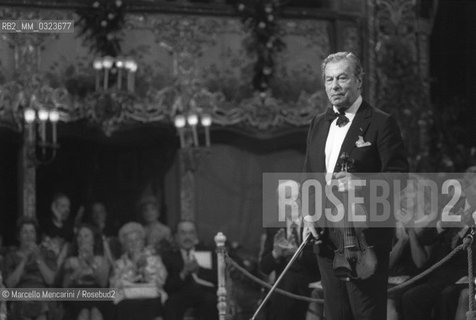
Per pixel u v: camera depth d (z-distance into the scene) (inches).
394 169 357.7
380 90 948.6
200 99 887.7
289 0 922.7
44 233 779.4
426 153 926.4
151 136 897.5
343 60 365.4
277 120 908.0
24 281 711.1
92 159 893.2
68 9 855.1
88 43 857.5
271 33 903.1
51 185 878.4
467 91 990.4
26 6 847.1
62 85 845.2
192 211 896.3
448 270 581.9
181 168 896.9
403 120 947.3
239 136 914.7
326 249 362.9
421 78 964.0
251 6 899.4
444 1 1009.5
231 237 910.4
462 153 940.0
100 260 732.7
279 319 621.0
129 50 877.2
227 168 914.7
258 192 920.3
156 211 847.7
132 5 873.5
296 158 933.2
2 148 866.1
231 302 716.7
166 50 888.3
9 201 867.4
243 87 904.9
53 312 709.3
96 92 837.8
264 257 637.3
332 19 936.3
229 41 905.5
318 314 588.4
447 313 579.8
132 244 743.7
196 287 745.6
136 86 873.5
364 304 353.4
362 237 354.0
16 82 834.8
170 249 755.4
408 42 964.6
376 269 351.9
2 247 757.9
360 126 363.6
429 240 578.2
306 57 926.4
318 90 923.4
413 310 582.6
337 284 359.9
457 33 1004.6
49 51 848.3
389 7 960.3
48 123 842.8
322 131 370.0
